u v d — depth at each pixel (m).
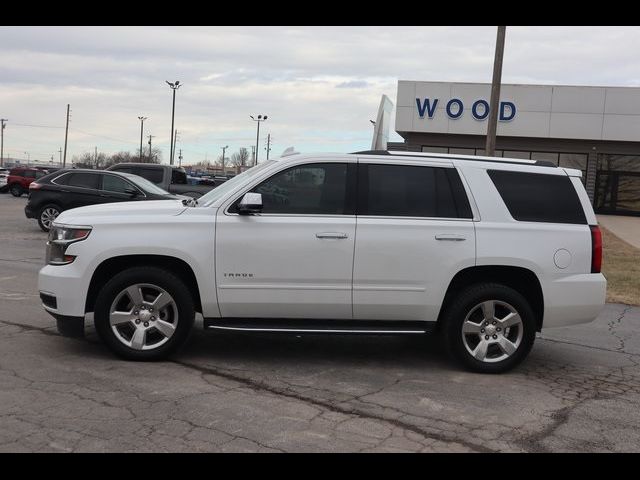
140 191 14.55
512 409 4.70
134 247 5.25
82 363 5.33
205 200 5.68
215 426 4.12
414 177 5.55
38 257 11.66
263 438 3.97
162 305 5.40
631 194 30.98
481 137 29.95
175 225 5.30
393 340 6.69
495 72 14.38
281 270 5.32
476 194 5.53
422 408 4.63
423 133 30.22
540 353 6.44
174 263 5.47
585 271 5.55
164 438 3.90
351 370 5.53
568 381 5.49
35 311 7.16
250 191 5.40
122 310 5.44
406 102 29.19
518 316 5.49
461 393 5.01
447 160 5.62
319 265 5.32
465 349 5.51
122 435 3.92
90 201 14.77
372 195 5.45
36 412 4.22
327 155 5.50
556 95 28.42
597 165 31.09
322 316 5.45
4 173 42.81
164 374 5.14
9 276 9.48
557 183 5.68
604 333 7.52
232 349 6.03
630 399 5.05
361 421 4.32
